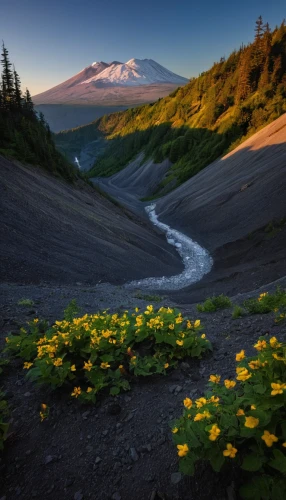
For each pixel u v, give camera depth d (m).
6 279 15.07
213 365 4.73
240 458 2.56
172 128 123.06
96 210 35.34
